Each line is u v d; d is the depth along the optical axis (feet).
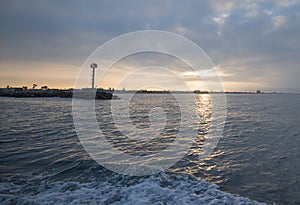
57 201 19.03
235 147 41.93
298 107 155.63
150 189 21.33
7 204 18.45
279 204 20.80
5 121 69.77
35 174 25.81
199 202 19.06
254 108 144.46
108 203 18.65
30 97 225.15
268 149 40.57
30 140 44.01
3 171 26.66
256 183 25.44
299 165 31.65
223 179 26.58
